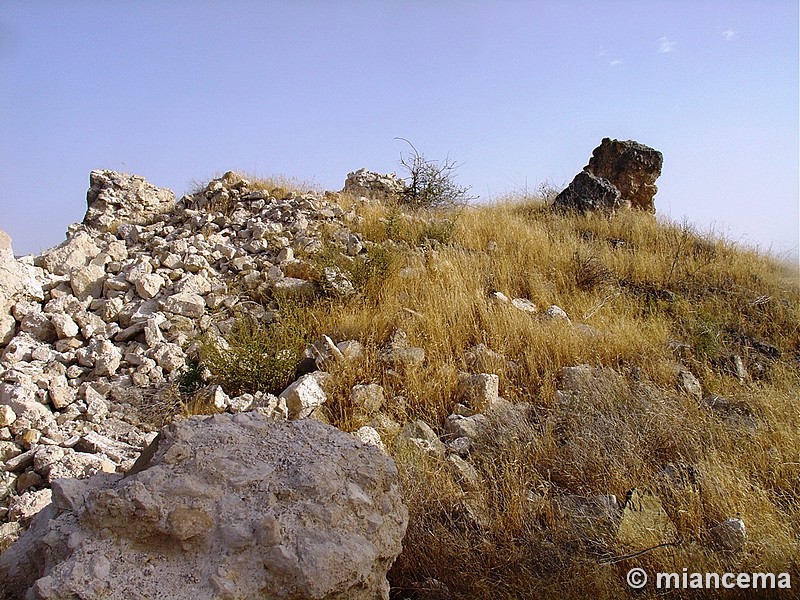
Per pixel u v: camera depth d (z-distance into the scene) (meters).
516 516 4.11
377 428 5.27
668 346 7.43
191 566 2.51
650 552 3.75
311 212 10.66
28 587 2.56
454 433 5.37
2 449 4.62
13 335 6.52
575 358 6.69
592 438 5.01
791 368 7.27
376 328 6.89
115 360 6.09
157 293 7.60
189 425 3.09
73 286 7.55
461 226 10.69
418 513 4.01
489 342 6.96
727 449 5.02
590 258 9.62
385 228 10.02
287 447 3.08
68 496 2.80
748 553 3.70
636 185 14.42
